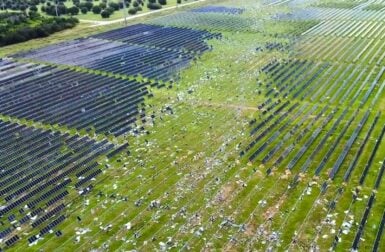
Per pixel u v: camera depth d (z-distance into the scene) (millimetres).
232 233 32562
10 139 49656
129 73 69500
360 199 35469
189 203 36188
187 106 55312
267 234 32250
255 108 53656
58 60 78000
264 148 44156
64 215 35625
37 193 39375
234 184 38375
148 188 38656
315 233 32094
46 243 32750
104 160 43656
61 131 50875
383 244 30688
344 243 31000
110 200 37281
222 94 58562
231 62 72312
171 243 31906
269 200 36000
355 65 68438
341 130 47062
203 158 42875
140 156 43969
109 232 33500
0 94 63031
